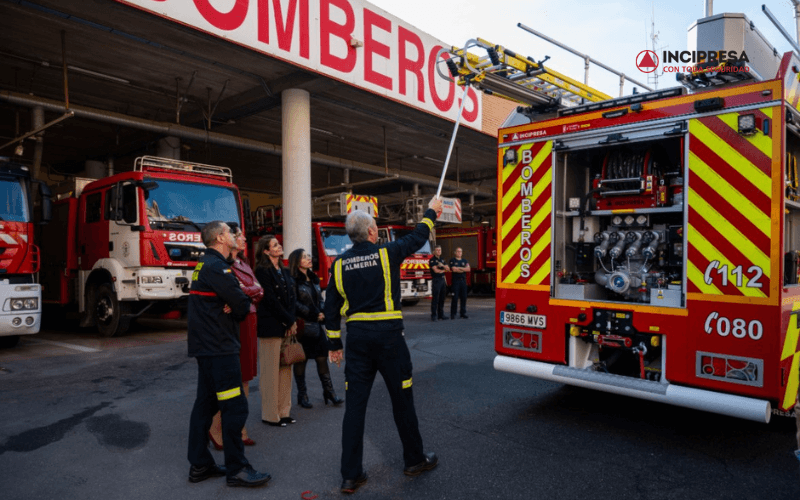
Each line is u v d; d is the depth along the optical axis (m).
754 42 4.35
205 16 9.34
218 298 3.38
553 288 4.80
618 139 4.42
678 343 4.04
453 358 7.54
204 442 3.53
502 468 3.71
